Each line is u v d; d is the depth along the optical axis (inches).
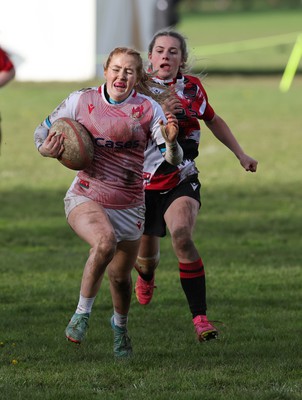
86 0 3932.1
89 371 840.9
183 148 1003.3
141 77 864.9
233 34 7480.3
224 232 1636.3
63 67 4013.3
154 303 1160.8
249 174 2268.7
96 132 852.6
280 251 1492.4
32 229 1648.6
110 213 862.5
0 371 845.2
